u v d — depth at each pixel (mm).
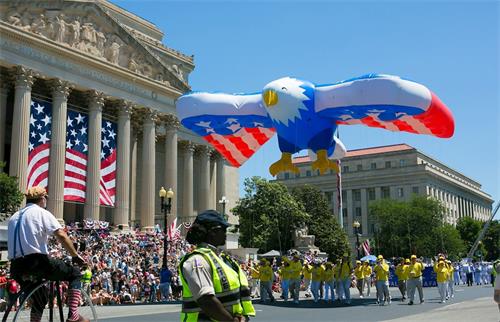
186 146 73625
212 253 6211
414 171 138000
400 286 33562
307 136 26719
